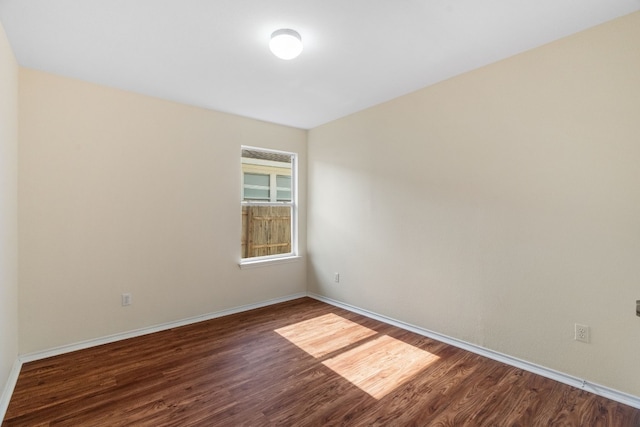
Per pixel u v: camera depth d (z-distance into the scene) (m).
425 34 2.13
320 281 4.30
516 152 2.42
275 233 4.30
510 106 2.45
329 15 1.91
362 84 2.95
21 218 2.50
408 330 3.19
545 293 2.29
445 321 2.90
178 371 2.39
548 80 2.25
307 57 2.44
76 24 1.98
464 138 2.73
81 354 2.66
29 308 2.54
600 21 2.00
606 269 2.03
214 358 2.60
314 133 4.36
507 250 2.48
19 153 2.49
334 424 1.80
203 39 2.17
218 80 2.83
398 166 3.28
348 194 3.86
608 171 2.01
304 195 4.48
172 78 2.78
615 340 2.00
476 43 2.25
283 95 3.21
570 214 2.17
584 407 1.94
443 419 1.84
